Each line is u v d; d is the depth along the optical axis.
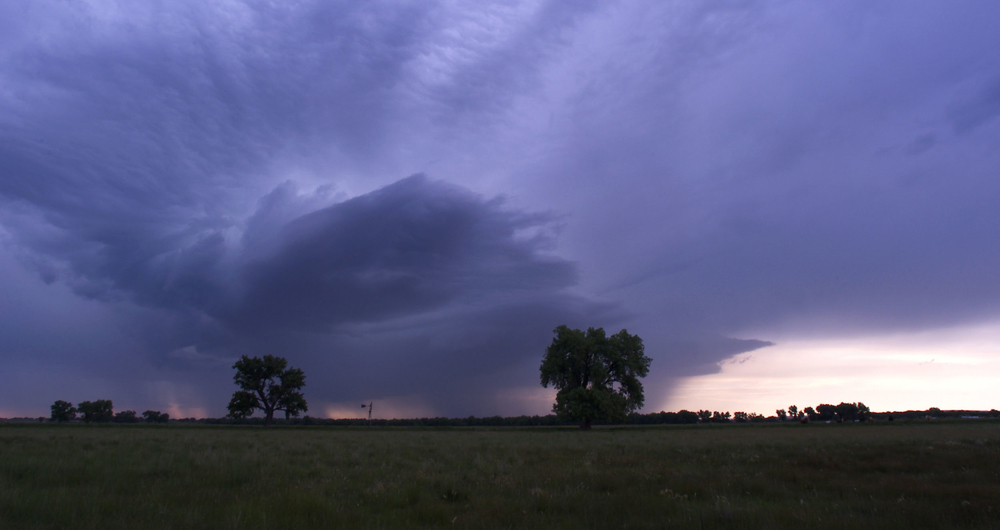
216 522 7.74
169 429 63.53
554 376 81.25
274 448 24.56
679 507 9.28
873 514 8.49
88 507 8.40
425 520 8.51
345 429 81.38
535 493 10.79
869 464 16.05
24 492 9.30
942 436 34.84
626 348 80.12
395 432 64.69
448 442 34.47
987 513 8.36
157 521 7.73
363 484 12.25
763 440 33.69
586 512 8.86
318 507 8.88
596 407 74.12
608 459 20.00
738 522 7.89
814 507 9.30
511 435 52.19
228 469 14.38
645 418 140.50
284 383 101.31
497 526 7.93
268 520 7.92
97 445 22.83
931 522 7.83
